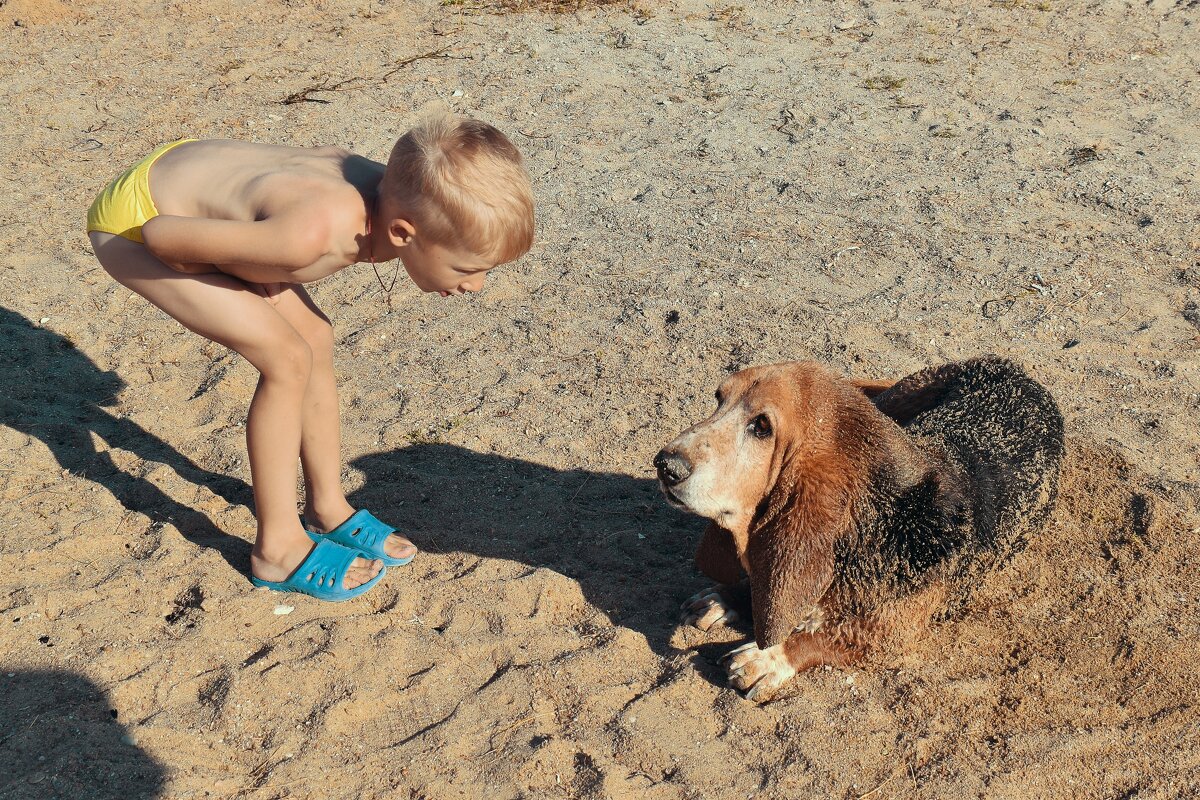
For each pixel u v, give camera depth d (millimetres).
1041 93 9250
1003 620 4289
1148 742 3711
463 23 10914
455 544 4688
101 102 9219
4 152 8359
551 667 4004
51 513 4707
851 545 3826
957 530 3990
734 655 3986
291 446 4188
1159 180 7762
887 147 8352
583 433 5469
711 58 10023
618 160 8258
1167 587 4414
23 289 6703
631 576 4562
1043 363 5891
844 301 6492
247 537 4680
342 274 6957
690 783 3574
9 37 10531
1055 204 7520
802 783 3578
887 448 3910
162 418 5570
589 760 3625
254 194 3672
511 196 3551
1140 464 5098
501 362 6066
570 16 11047
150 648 4016
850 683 3996
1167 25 10664
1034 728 3779
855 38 10492
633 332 6266
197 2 11352
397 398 5766
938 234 7172
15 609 4125
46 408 5578
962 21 10836
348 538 4512
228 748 3668
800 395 3918
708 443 3875
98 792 3422
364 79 9695
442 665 4016
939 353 5996
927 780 3578
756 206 7562
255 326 3912
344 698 3836
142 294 3967
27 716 3670
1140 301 6422
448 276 3723
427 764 3605
